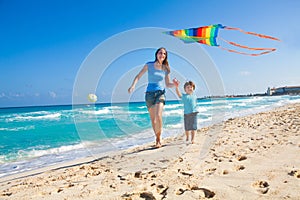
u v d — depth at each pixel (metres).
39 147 6.89
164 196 2.45
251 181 2.68
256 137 5.57
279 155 3.67
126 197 2.50
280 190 2.37
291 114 11.56
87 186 2.93
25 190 2.96
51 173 3.87
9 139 8.68
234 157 3.80
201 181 2.78
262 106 24.77
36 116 20.14
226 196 2.33
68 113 23.92
